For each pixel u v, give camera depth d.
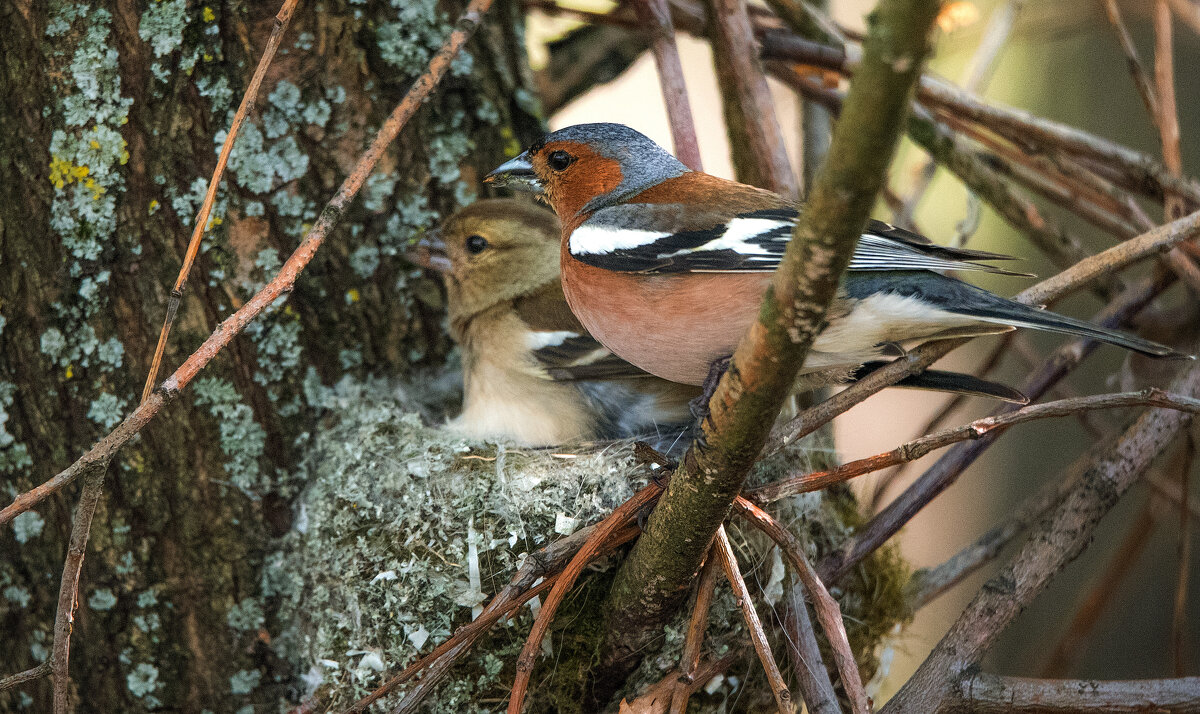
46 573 6.57
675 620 5.88
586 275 6.21
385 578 6.22
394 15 7.13
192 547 6.65
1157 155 10.18
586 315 6.36
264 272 6.81
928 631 10.56
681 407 7.53
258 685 6.69
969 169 7.89
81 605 6.52
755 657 6.18
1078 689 5.45
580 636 6.01
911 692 5.56
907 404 11.79
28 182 6.32
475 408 7.86
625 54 9.77
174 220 6.53
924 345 5.60
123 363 6.51
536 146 7.22
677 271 5.88
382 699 5.97
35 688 6.62
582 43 9.75
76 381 6.46
